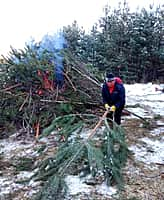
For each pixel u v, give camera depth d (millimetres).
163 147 6707
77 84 8492
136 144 6793
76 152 4543
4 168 5902
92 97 8352
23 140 7363
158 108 10391
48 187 4266
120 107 6715
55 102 7750
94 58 26453
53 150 6434
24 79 7945
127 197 4688
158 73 25328
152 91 15070
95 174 4852
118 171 4672
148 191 4879
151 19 26391
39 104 7801
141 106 10570
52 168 4633
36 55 8430
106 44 26719
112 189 4918
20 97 7816
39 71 7961
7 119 7988
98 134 6145
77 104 7984
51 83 8117
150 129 7898
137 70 25469
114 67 25797
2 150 6902
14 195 4875
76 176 5266
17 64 7914
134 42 25281
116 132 4988
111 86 6676
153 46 25141
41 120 7660
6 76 8141
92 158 4395
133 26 26484
